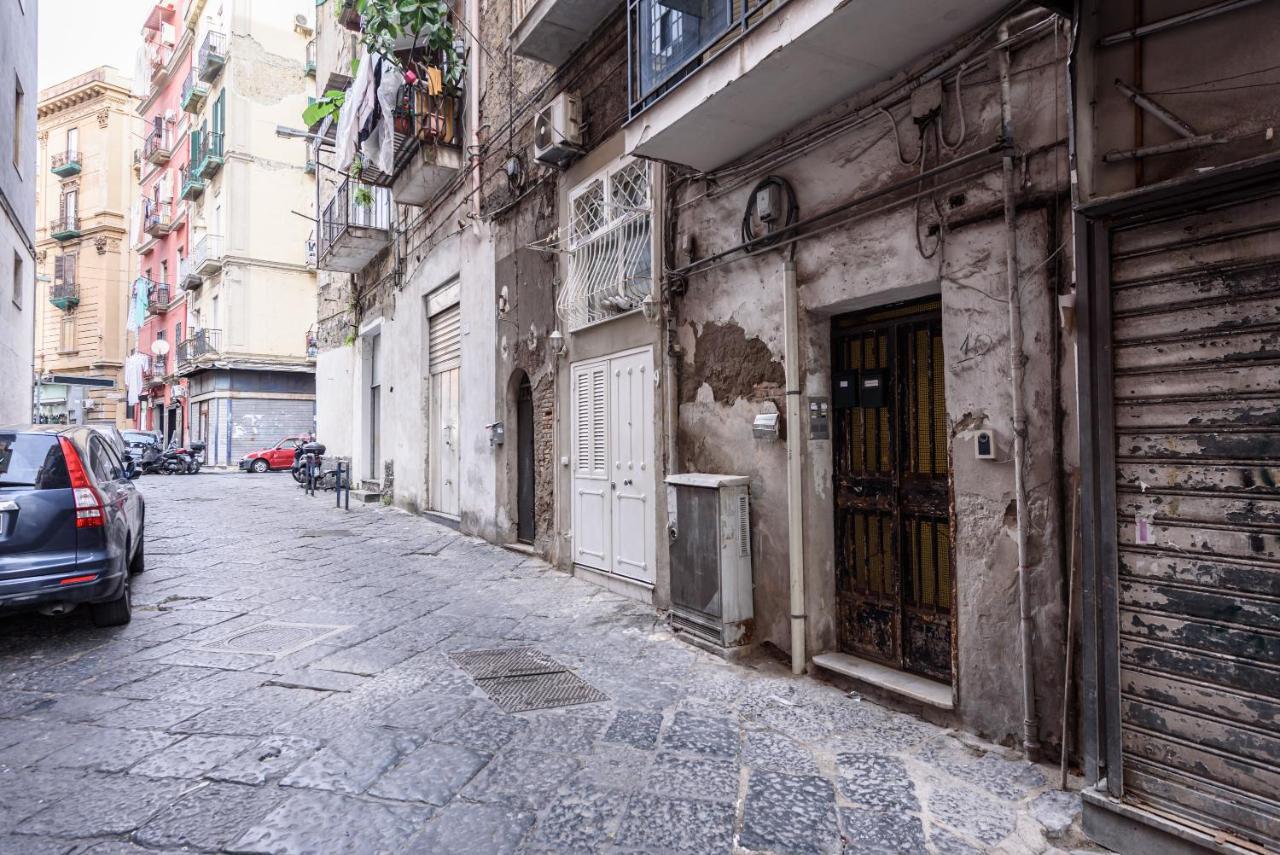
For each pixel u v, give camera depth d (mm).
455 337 11031
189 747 3332
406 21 8961
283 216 29391
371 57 10055
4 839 2566
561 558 7594
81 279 39938
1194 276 2434
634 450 6289
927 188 3707
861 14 3287
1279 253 2254
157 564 7887
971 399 3492
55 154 40656
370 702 3906
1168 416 2486
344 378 17203
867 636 4352
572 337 7363
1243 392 2318
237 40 28125
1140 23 2570
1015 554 3297
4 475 4699
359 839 2590
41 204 41438
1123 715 2561
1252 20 2318
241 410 29031
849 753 3324
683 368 5629
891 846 2582
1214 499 2371
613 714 3779
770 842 2607
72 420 27078
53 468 4852
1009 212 3250
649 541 6098
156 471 25500
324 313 18938
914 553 4102
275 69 29156
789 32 3535
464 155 10086
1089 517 2670
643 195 6152
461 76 10109
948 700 3617
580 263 7152
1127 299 2602
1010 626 3318
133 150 40156
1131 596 2557
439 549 8961
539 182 7984
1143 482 2539
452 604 6141
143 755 3248
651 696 4043
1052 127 3148
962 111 3539
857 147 4117
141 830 2631
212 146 29234
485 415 9570
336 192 14977
